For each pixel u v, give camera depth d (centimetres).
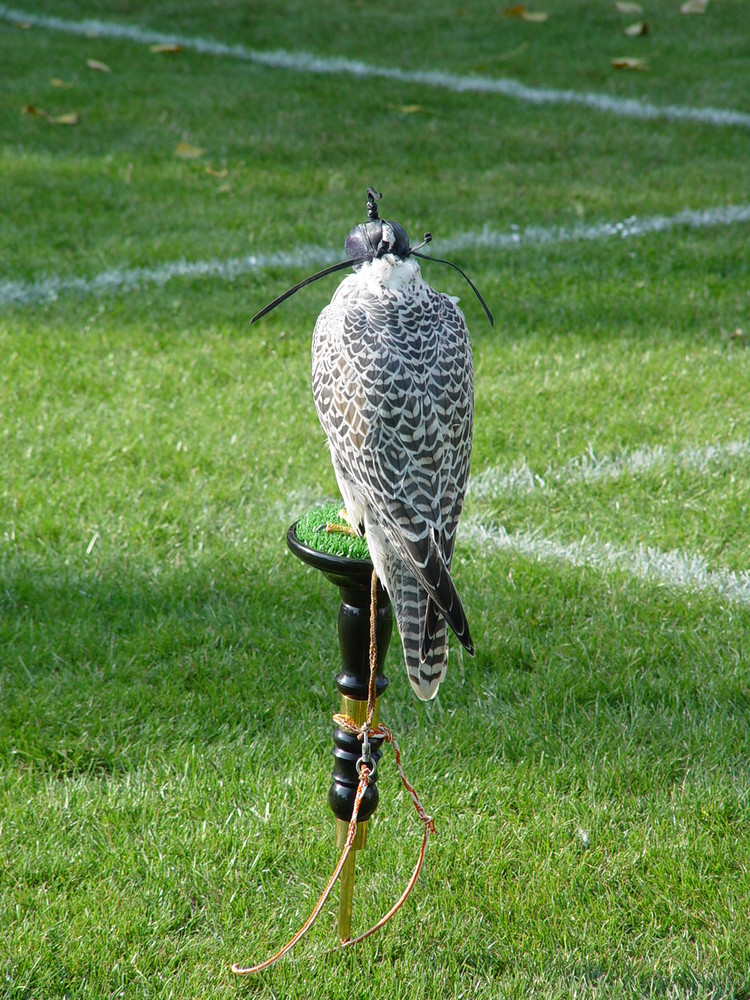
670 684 791
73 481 1012
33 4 3061
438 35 2895
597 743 740
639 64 2600
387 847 668
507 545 951
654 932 615
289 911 629
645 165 1983
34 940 596
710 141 2114
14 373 1199
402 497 503
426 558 491
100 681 786
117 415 1127
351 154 1997
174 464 1045
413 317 538
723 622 855
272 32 2883
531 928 618
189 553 927
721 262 1554
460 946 607
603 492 1028
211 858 653
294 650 822
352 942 604
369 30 2927
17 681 782
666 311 1402
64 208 1697
